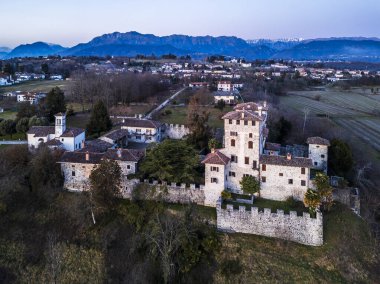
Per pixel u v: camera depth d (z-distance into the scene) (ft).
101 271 213.66
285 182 250.37
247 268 207.41
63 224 242.37
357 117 503.61
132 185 261.03
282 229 225.76
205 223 234.17
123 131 372.17
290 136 388.37
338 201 253.44
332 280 198.49
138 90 588.50
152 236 217.15
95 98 533.55
